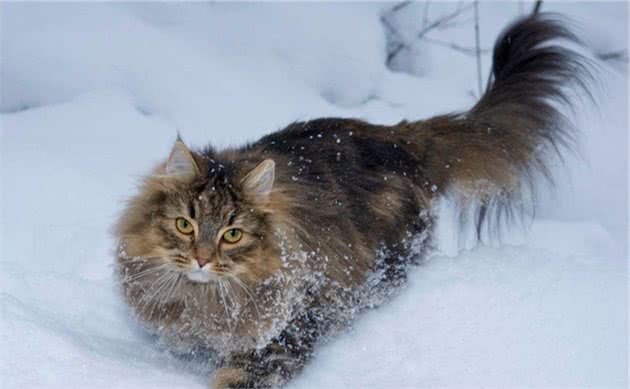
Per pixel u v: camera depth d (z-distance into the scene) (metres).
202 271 1.28
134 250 1.31
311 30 1.95
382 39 2.00
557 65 1.58
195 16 1.96
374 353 1.38
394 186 1.47
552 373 1.32
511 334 1.38
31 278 1.44
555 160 1.70
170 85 1.85
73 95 1.83
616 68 2.08
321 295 1.37
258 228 1.30
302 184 1.37
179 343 1.36
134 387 1.25
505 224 1.64
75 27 1.87
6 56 1.83
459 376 1.33
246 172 1.31
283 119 1.83
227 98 1.85
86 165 1.69
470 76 2.04
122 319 1.42
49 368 1.25
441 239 1.62
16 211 1.59
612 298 1.42
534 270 1.48
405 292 1.46
